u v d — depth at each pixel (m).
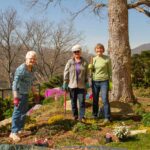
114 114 12.08
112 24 14.75
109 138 9.02
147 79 22.70
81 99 11.12
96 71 11.27
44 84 27.78
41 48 57.75
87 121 11.12
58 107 15.35
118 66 14.58
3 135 10.03
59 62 58.25
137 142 8.83
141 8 21.00
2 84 58.09
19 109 9.66
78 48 11.00
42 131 9.95
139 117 11.80
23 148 7.39
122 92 14.51
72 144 8.94
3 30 56.34
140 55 23.77
